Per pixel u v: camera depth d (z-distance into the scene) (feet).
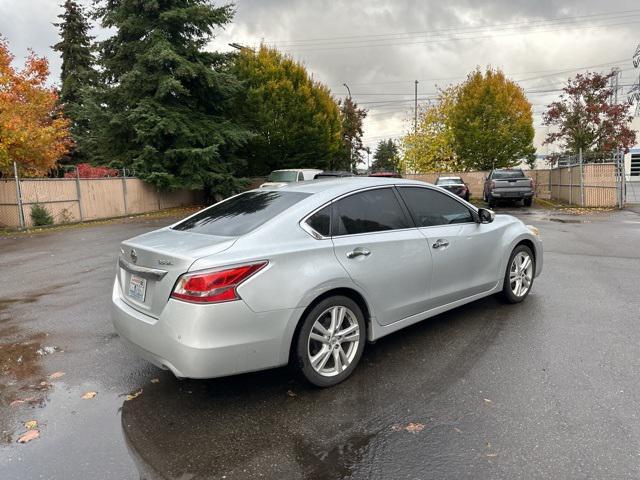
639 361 12.67
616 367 12.35
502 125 100.99
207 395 11.76
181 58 77.30
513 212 59.11
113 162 77.82
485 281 16.55
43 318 18.49
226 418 10.64
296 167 98.89
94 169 75.41
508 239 17.42
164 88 75.56
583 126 81.97
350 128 168.14
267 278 10.67
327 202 12.62
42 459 9.26
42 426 10.50
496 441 9.35
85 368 13.60
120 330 11.98
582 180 60.34
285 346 11.00
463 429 9.82
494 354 13.48
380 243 12.92
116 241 40.65
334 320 11.93
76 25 121.29
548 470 8.43
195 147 81.10
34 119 67.46
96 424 10.55
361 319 12.48
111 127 80.18
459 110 105.91
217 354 10.14
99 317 18.40
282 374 12.83
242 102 94.32
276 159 97.35
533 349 13.70
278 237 11.39
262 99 92.38
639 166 115.55
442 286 14.85
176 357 10.25
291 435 9.87
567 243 32.12
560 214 53.67
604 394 10.99
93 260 31.45
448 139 122.31
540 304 17.97
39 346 15.40
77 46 120.88
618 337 14.39
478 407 10.66
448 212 15.70
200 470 8.81
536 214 54.80
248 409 11.01
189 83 82.89
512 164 107.04
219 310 10.11
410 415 10.46
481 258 16.25
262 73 93.91
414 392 11.49
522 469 8.48
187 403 11.40
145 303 11.27
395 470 8.60
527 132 125.59
